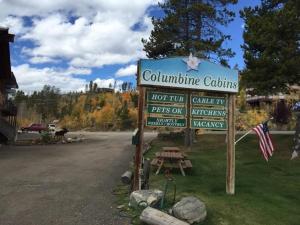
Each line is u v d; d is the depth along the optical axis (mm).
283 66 20922
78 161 18578
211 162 18094
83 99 119438
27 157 20469
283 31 21438
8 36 32750
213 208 9562
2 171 15109
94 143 34031
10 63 35875
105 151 24406
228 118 11602
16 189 11664
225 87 11492
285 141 25484
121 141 36906
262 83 21969
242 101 49344
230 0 30094
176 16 29641
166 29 30438
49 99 122312
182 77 11125
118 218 8906
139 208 9320
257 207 9953
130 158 20062
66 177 13773
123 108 91312
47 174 14398
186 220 8383
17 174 14359
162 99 11203
